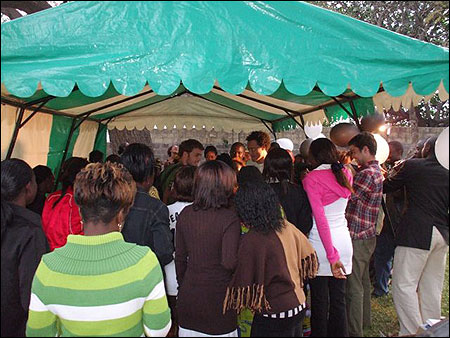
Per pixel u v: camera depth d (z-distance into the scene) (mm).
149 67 2014
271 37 2062
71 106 4828
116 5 2029
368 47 2125
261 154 4930
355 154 3104
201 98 6344
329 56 2092
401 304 2924
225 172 2229
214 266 2189
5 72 1930
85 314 1341
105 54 2014
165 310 1486
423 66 2152
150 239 2400
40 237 1805
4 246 1698
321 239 2631
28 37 1983
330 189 2668
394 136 5273
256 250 2020
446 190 2734
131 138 8836
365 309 3348
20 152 4125
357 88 2098
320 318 2762
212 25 2041
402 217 3012
